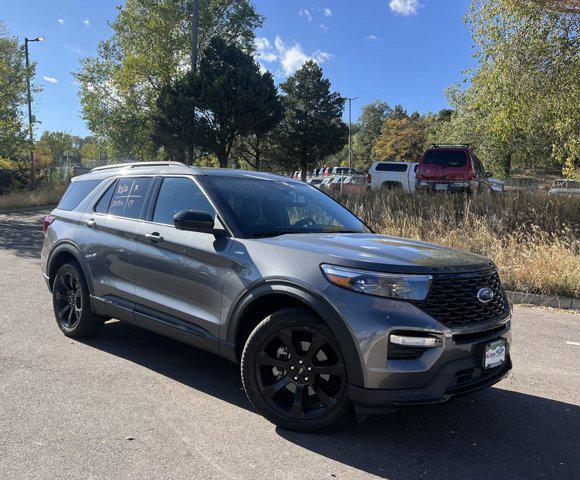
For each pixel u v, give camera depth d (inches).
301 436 134.0
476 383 128.4
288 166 1637.6
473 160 609.6
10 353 189.8
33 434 129.3
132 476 112.0
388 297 122.0
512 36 494.3
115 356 192.5
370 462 122.0
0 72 790.5
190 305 158.2
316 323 129.3
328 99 1638.8
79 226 207.6
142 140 1341.0
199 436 132.0
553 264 339.0
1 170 1053.8
